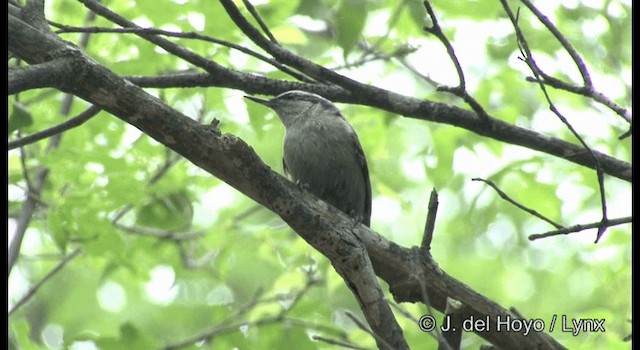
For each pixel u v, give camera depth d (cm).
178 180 1271
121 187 1067
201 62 961
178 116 741
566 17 1291
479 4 1155
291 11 1099
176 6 1107
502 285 1777
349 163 1163
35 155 1138
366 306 749
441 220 1758
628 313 1349
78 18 1203
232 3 903
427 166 1316
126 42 1162
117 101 727
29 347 1103
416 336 1125
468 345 1179
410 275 787
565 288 1734
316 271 1230
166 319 1698
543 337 778
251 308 1201
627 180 983
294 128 1173
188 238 1321
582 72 902
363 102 993
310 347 1127
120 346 1084
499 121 993
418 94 1491
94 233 1076
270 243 1304
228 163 753
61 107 1210
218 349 1151
